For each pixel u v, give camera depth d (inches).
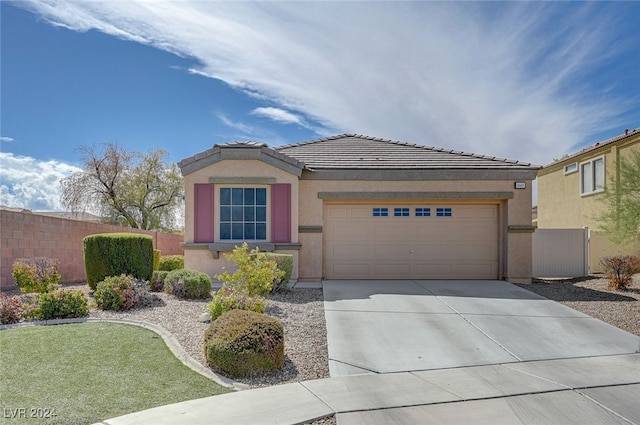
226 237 525.7
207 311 350.6
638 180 566.6
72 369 228.7
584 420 188.2
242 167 525.0
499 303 414.9
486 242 553.9
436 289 478.3
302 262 534.6
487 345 299.9
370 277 550.3
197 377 230.4
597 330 337.4
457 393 217.3
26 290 393.1
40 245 480.1
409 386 226.8
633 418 190.7
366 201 552.1
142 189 1202.6
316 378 239.9
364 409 196.9
